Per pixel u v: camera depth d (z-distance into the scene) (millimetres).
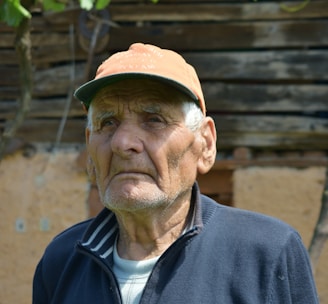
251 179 5707
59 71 5895
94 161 2398
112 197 2293
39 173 5941
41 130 5949
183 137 2355
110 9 5750
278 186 5672
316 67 5594
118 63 2379
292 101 5656
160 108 2338
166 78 2299
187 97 2385
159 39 5738
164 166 2316
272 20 5645
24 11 3277
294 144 5684
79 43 5805
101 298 2400
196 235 2395
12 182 5969
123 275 2418
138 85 2340
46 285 2699
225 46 5691
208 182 5875
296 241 2398
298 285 2340
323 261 5500
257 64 5660
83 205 5875
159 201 2309
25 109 3754
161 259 2326
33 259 5930
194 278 2324
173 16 5727
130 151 2287
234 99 5707
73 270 2584
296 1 5582
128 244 2471
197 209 2447
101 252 2467
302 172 5648
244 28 5672
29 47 3621
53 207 5914
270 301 2291
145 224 2393
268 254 2342
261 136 5727
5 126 5977
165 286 2314
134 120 2350
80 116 5922
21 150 5949
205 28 5703
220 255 2369
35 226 5926
